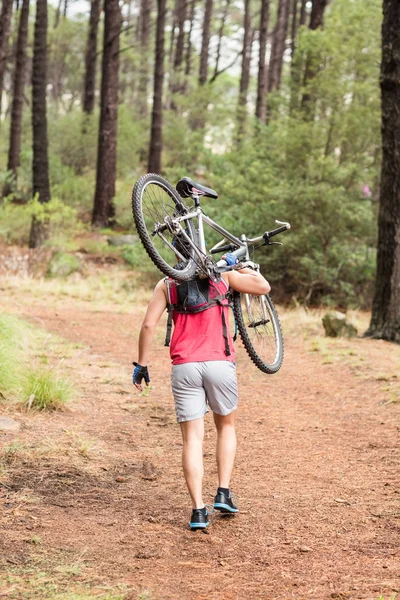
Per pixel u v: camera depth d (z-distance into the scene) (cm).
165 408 879
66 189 3161
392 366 1112
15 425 725
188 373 527
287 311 1777
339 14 2039
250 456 715
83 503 558
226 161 2364
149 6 5178
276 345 654
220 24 5853
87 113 3716
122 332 1394
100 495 580
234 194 2075
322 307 1881
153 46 5656
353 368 1121
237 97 4353
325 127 2033
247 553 475
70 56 5769
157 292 542
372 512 555
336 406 923
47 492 573
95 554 459
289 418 867
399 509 559
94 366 1070
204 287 537
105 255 2416
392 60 1312
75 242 2556
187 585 419
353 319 1652
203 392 536
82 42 5628
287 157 2062
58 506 546
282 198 1845
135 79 5644
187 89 5041
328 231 1859
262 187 1959
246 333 565
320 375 1105
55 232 2447
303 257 1873
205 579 429
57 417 785
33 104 2414
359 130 1994
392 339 1369
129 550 471
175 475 645
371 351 1248
